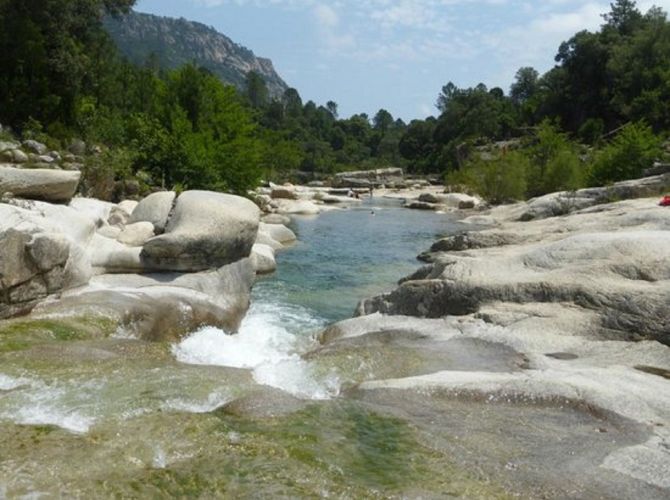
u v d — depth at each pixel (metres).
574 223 19.73
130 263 13.85
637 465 6.40
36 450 6.15
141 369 8.70
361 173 91.19
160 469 6.05
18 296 10.57
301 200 48.22
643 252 12.47
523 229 21.27
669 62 77.56
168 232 14.70
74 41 34.25
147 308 11.91
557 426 7.37
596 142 69.56
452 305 12.62
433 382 8.51
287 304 16.11
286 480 5.96
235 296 14.60
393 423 7.39
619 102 78.50
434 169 108.38
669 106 69.12
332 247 26.16
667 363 9.38
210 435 6.76
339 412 7.64
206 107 33.16
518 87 135.75
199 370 8.86
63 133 30.00
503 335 10.81
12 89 30.89
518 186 49.00
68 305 11.19
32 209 12.98
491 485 6.02
